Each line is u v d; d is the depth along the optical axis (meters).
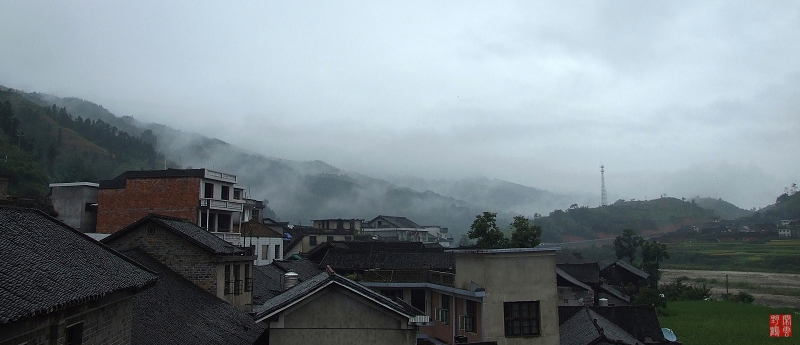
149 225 26.25
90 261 14.56
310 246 90.56
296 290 19.72
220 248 27.62
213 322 22.80
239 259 28.86
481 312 27.55
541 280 28.03
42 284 11.45
